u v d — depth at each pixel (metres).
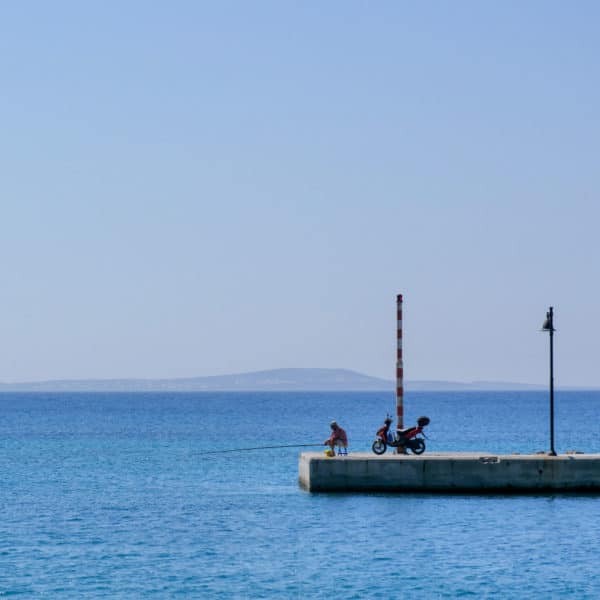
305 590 95.88
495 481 147.25
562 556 110.94
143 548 117.44
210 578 101.19
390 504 143.38
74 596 93.75
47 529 131.62
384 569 104.88
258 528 130.12
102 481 195.25
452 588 96.38
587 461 146.88
